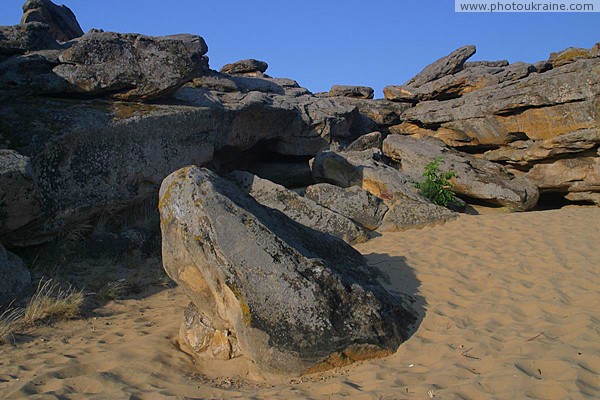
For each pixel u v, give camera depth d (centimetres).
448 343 505
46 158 812
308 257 532
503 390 407
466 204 1408
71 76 964
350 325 496
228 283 497
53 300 659
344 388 433
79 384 446
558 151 1413
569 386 401
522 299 619
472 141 1653
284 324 482
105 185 884
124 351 527
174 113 997
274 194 1020
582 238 880
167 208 555
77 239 839
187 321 570
